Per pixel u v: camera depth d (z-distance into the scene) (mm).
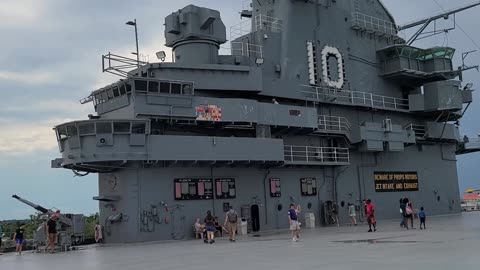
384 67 45094
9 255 27906
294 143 39531
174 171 33469
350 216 40625
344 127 41188
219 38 36969
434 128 46938
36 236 29281
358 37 43719
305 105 39344
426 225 32250
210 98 33688
